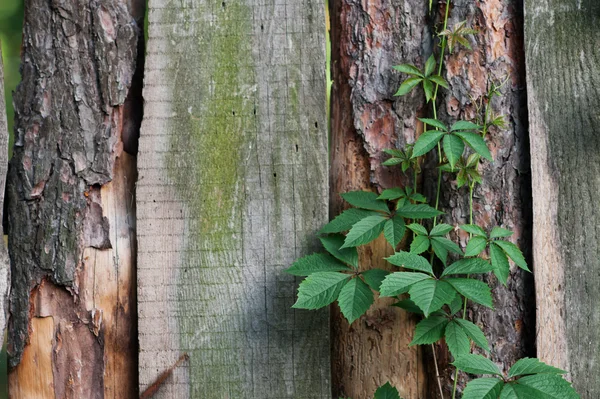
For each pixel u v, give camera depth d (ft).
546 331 4.10
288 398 4.13
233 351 4.14
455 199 4.12
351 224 4.05
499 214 4.11
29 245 4.15
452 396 4.09
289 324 4.14
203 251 4.14
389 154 4.14
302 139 4.15
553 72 4.13
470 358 3.88
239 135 4.15
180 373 4.14
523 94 4.13
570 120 4.13
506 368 4.11
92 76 4.15
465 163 4.10
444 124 4.12
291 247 4.14
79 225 4.15
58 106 4.15
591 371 4.12
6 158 4.13
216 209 4.15
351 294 3.96
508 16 4.13
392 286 3.87
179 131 4.15
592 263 4.12
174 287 4.14
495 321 4.11
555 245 4.11
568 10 4.14
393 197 4.08
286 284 4.14
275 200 4.14
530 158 4.10
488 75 4.11
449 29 4.12
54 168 4.15
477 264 3.94
